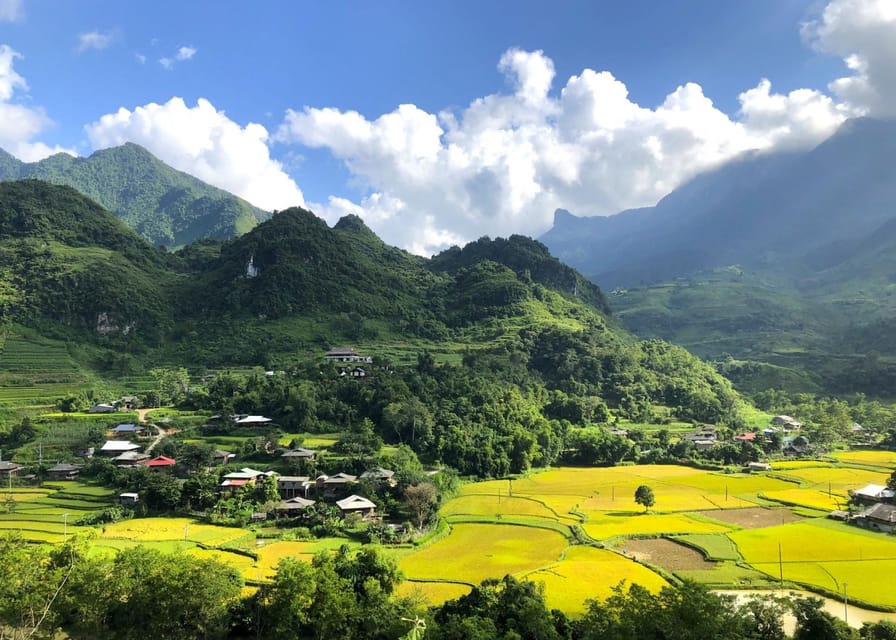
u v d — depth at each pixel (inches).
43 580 2472.9
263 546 3804.1
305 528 4188.0
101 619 2511.1
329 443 6141.7
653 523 4458.7
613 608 2206.0
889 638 2233.0
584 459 7431.1
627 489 5792.3
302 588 2458.2
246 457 5718.5
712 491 5659.5
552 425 7765.8
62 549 2768.2
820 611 2388.0
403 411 6579.7
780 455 7470.5
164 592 2418.8
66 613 2466.8
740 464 7081.7
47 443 5954.7
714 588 3075.8
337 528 4190.5
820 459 7244.1
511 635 2160.4
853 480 6102.4
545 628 2269.9
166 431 6446.9
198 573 2514.8
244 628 2598.4
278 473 5295.3
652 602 2076.8
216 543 3818.9
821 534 4065.0
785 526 4291.3
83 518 4320.9
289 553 3668.8
